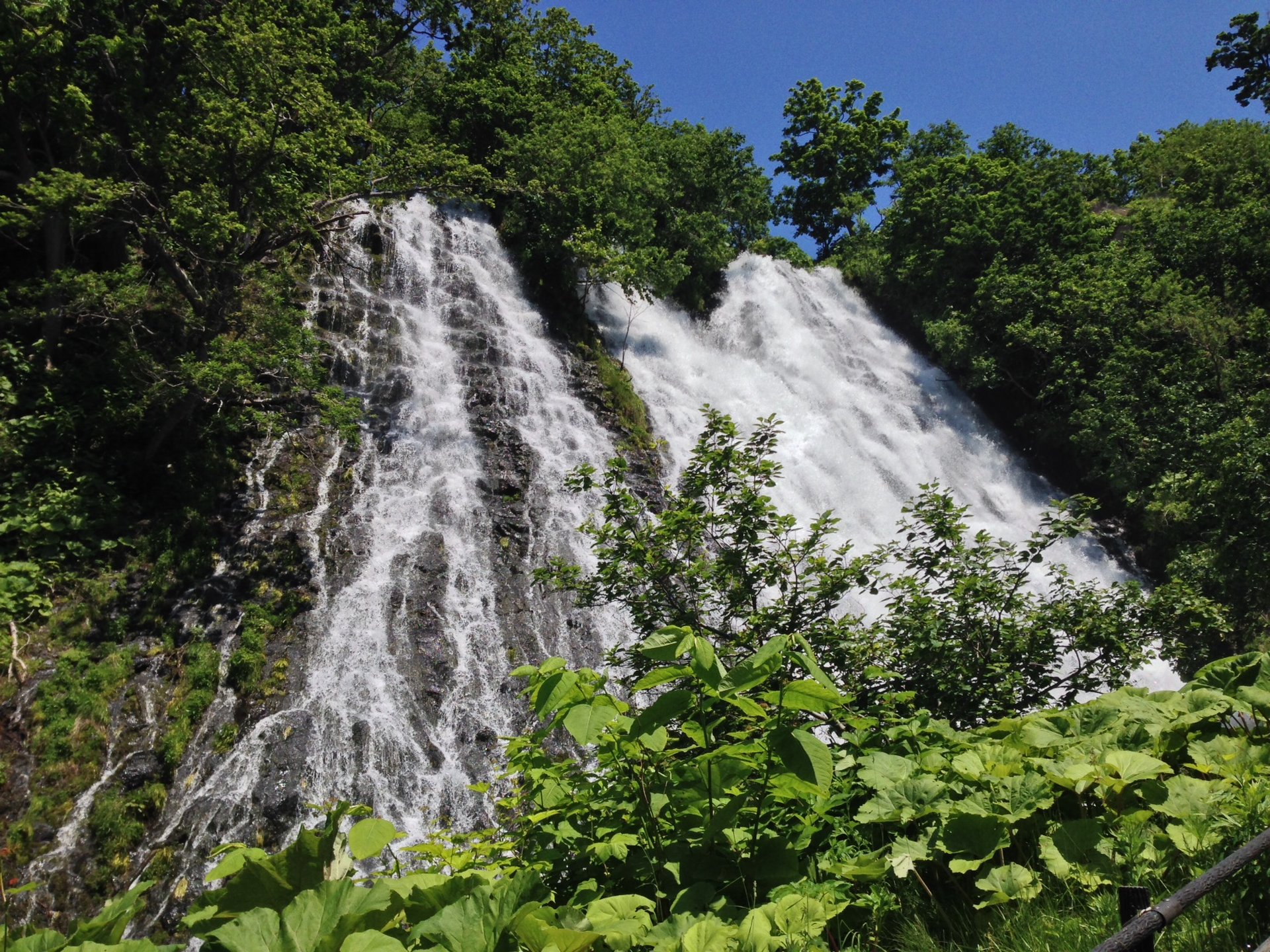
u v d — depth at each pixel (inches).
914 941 119.8
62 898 368.8
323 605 526.9
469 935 89.1
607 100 1184.8
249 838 405.7
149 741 430.3
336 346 717.3
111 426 551.5
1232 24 1085.1
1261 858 108.7
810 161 1546.5
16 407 534.9
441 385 746.8
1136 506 904.3
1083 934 111.3
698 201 1225.4
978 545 296.5
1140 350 933.2
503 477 673.0
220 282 584.4
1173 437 834.2
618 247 1018.7
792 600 284.4
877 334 1228.5
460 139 1038.4
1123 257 1153.4
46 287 532.1
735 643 273.4
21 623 448.5
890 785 141.8
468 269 908.0
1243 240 1054.4
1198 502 597.3
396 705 482.6
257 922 83.2
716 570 285.3
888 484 938.7
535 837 143.4
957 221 1205.1
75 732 416.8
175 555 516.1
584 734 112.9
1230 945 105.0
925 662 267.7
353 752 450.9
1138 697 175.2
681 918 105.8
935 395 1117.7
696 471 297.4
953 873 128.8
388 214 885.8
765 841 128.1
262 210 571.2
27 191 491.5
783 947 103.4
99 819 392.2
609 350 976.9
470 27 1098.7
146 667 459.8
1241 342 927.0
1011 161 1362.0
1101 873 122.0
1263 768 135.0
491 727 490.3
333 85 879.7
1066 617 288.4
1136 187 1631.4
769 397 1029.8
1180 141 1583.4
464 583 575.2
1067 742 157.4
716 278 1214.9
